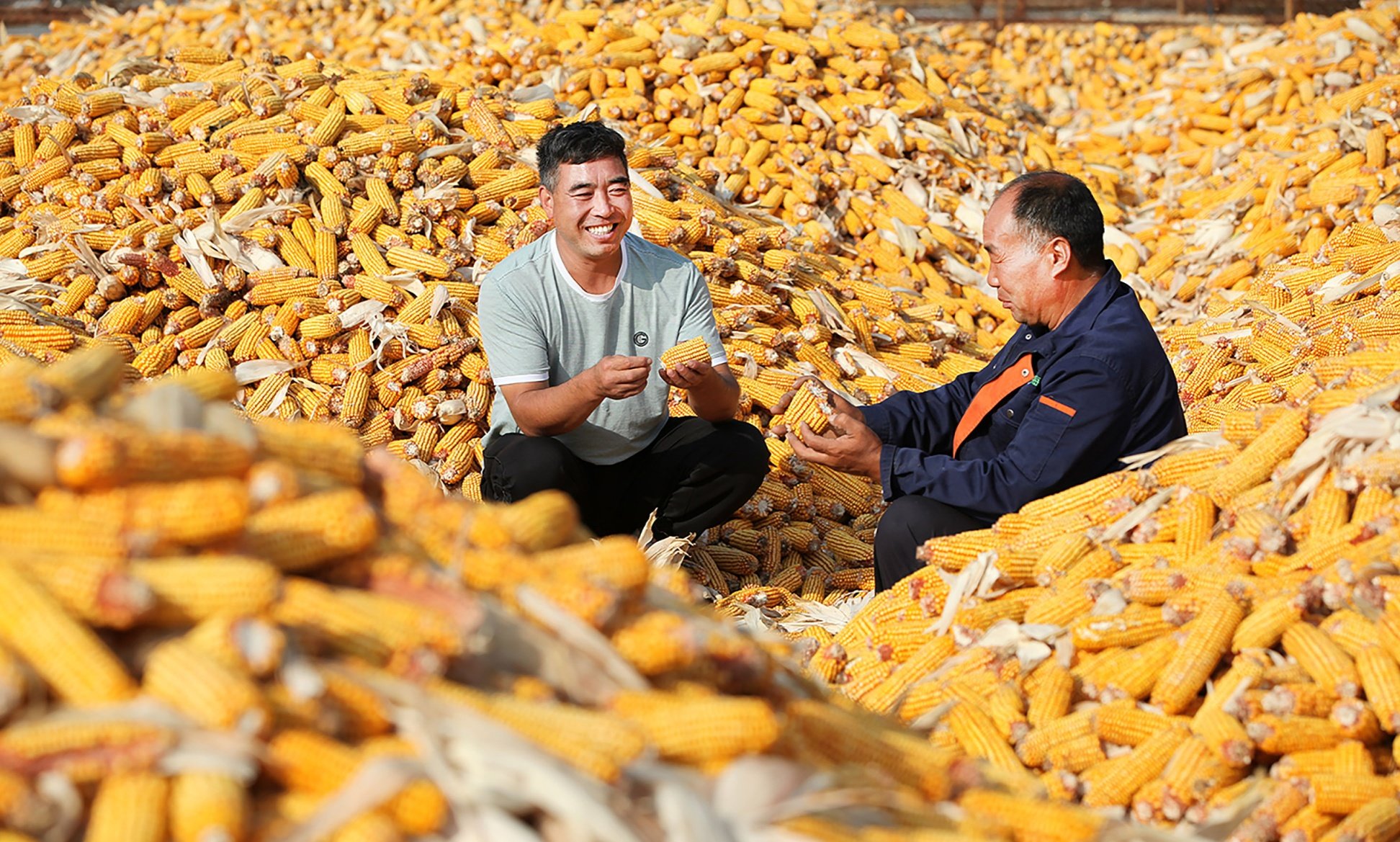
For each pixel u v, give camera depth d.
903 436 4.60
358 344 6.07
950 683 3.17
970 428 4.39
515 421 4.93
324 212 6.62
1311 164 9.14
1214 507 3.47
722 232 6.97
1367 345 5.20
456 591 2.06
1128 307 4.07
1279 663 2.97
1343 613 2.96
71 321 6.15
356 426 5.82
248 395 6.06
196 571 1.88
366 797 1.76
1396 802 2.62
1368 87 10.10
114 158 7.16
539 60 9.21
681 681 2.23
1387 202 8.32
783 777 1.97
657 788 1.90
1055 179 4.08
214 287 6.34
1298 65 11.61
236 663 1.82
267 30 14.34
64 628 1.79
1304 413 3.45
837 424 4.26
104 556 1.90
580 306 4.75
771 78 9.25
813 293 6.82
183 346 6.13
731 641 2.30
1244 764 2.74
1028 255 4.08
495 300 4.71
